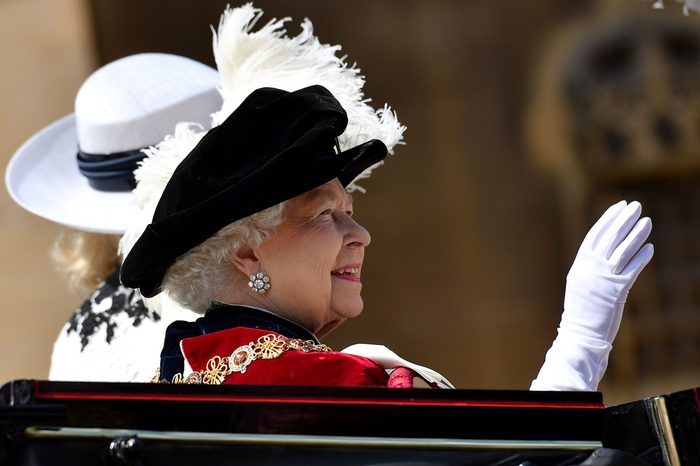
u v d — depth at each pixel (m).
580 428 7.57
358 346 9.19
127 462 6.67
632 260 8.98
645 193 33.31
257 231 8.59
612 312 8.86
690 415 7.53
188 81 13.01
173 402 6.89
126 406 6.80
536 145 33.19
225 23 10.05
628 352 33.94
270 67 9.94
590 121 32.94
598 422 7.59
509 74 33.09
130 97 12.87
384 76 33.06
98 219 12.84
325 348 8.32
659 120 32.78
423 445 7.27
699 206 33.22
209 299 8.86
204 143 8.57
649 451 7.54
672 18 32.16
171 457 6.84
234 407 6.98
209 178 8.48
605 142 33.00
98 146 12.92
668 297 33.75
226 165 8.51
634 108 32.78
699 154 32.81
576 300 8.94
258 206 8.36
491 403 7.43
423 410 7.31
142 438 6.76
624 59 32.72
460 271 33.59
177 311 10.16
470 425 7.38
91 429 6.70
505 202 33.44
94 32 28.03
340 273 9.02
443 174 33.44
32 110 25.22
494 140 33.31
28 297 25.02
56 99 25.23
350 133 9.69
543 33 32.91
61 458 6.61
